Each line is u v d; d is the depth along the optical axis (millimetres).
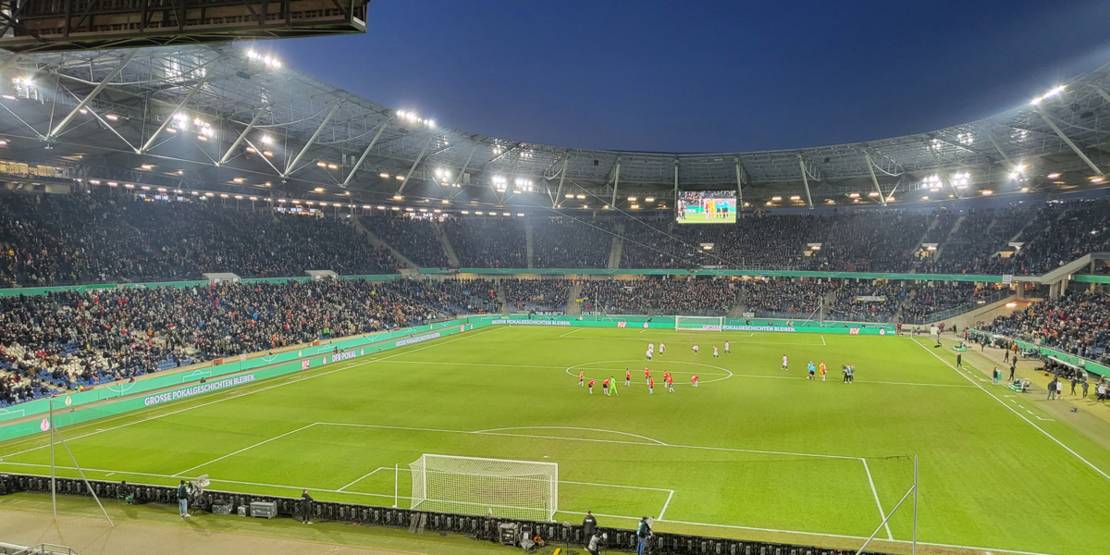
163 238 76562
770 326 95312
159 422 40500
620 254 119000
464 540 23609
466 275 117438
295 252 92375
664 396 48250
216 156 70625
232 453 33781
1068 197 131625
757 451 33875
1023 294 89812
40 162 70562
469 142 89312
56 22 14375
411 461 32406
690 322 97750
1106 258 79125
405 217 123000
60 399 41312
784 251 112062
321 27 12977
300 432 38031
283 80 59531
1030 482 28734
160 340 58375
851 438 36188
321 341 71750
